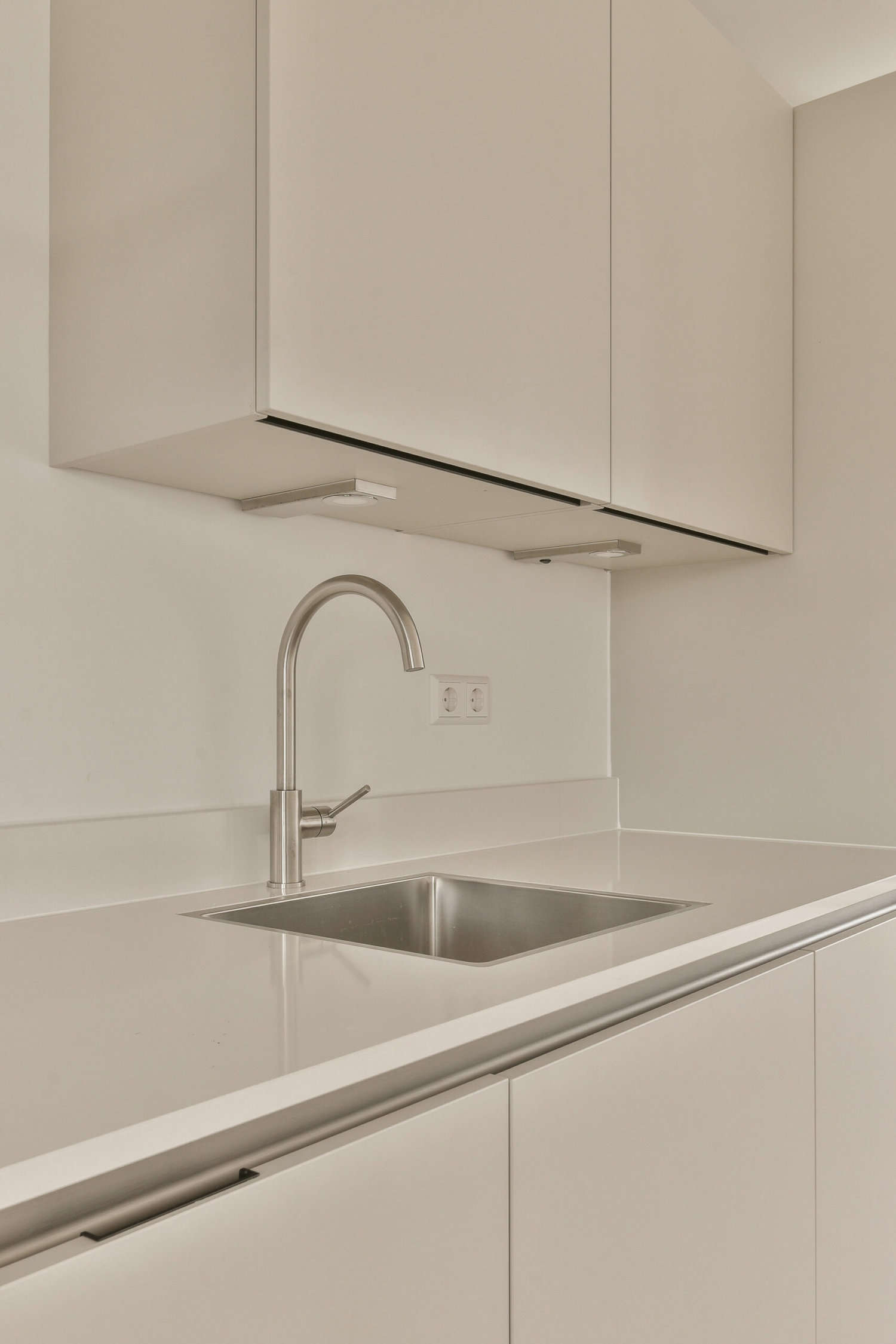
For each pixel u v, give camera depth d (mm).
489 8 1401
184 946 1142
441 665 1937
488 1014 907
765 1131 1275
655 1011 1127
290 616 1617
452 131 1343
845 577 2064
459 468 1407
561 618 2221
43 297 1373
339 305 1190
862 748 2031
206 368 1179
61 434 1350
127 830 1384
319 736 1705
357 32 1219
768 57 2225
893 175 2039
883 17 2084
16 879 1277
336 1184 755
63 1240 634
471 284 1367
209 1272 678
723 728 2199
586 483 1565
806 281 2146
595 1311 997
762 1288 1269
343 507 1558
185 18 1213
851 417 2076
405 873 1649
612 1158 1024
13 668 1315
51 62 1395
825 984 1425
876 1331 1556
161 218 1235
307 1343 733
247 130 1143
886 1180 1591
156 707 1465
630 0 1688
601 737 2316
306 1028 851
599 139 1612
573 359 1547
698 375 1841
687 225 1820
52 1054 784
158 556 1474
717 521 1880
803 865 1744
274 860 1505
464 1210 856
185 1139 679
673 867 1719
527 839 2051
